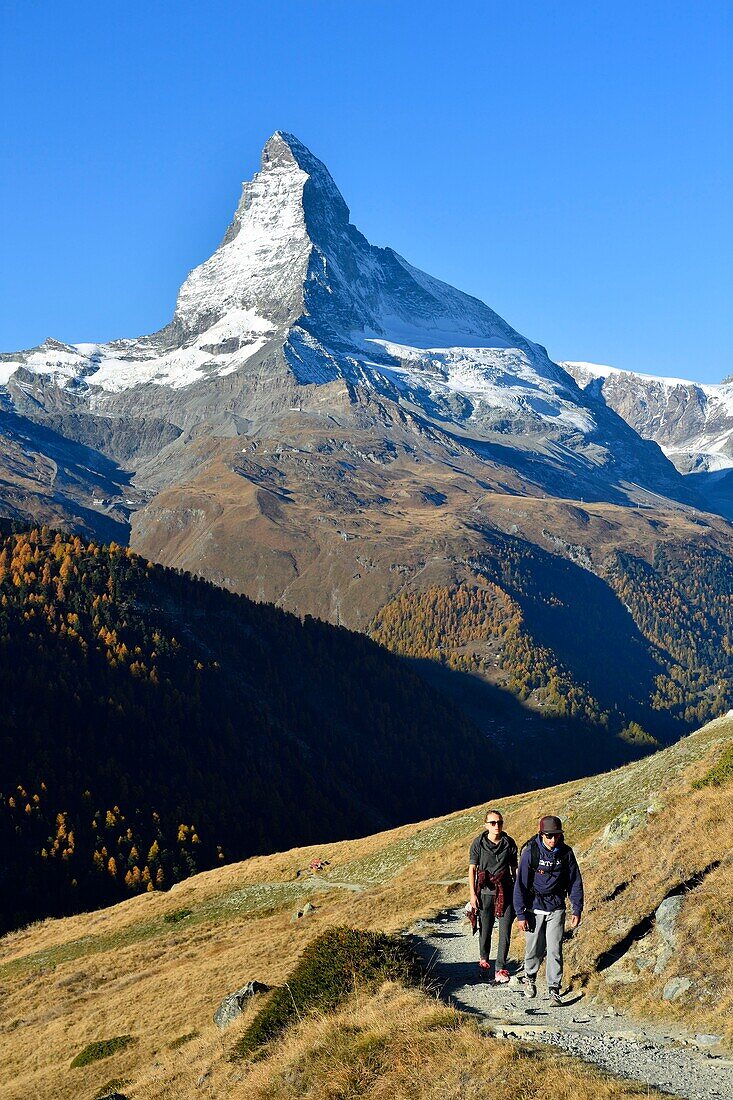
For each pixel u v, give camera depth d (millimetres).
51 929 86000
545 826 17094
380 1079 14773
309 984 21062
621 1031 14766
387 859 64750
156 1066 28078
